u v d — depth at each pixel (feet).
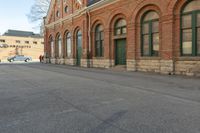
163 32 53.67
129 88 33.42
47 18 126.11
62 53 108.47
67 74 56.13
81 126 16.79
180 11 50.26
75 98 26.48
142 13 59.98
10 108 22.17
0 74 56.85
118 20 70.23
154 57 57.26
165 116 18.99
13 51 236.84
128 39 64.23
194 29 47.98
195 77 45.93
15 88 34.09
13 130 16.14
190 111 20.49
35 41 251.80
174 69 52.08
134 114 19.67
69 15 99.09
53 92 30.50
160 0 53.93
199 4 47.09
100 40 79.36
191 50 49.01
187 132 15.37
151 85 36.22
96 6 77.97
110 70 67.41
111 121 17.85
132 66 63.10
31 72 63.00
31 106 22.89
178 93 29.19
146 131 15.62
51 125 17.08
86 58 84.58
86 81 41.75
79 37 94.48
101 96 27.55
